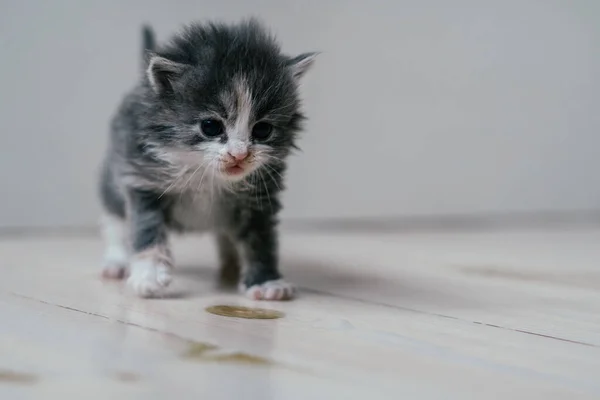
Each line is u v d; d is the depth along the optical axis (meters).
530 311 0.50
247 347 0.42
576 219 0.91
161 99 0.51
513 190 0.88
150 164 0.51
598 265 0.64
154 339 0.43
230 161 0.50
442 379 0.40
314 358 0.41
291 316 0.47
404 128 0.83
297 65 0.53
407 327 0.46
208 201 0.53
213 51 0.51
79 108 0.74
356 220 0.84
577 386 0.40
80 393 0.38
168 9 0.76
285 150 0.53
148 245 0.51
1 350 0.41
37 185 0.74
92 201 0.76
